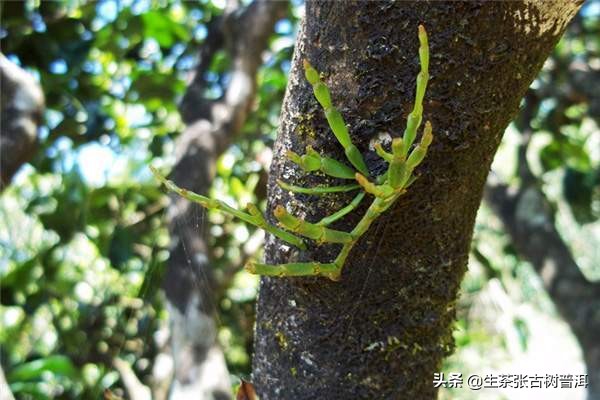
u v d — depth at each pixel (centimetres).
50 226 79
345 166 25
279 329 30
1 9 73
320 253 28
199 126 63
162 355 70
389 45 26
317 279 28
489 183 101
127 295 86
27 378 75
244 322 85
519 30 26
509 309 100
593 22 109
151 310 80
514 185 106
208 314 49
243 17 72
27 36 74
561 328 180
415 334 29
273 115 91
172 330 49
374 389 29
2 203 100
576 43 116
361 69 26
